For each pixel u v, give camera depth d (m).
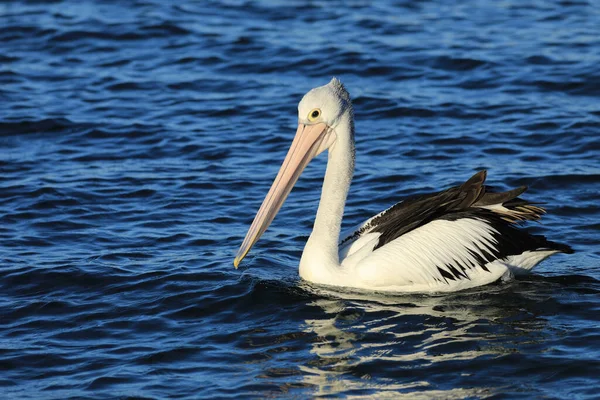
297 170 13.11
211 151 19.02
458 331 11.32
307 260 13.02
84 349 11.08
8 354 10.95
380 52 24.56
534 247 12.89
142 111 21.30
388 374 10.23
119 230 15.19
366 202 16.33
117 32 26.56
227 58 24.62
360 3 29.25
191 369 10.48
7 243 14.56
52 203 16.31
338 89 13.14
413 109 20.89
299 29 26.72
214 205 16.33
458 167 17.75
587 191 16.31
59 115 20.92
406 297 12.54
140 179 17.55
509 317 11.74
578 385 9.91
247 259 13.88
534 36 25.58
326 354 10.76
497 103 21.09
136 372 10.44
